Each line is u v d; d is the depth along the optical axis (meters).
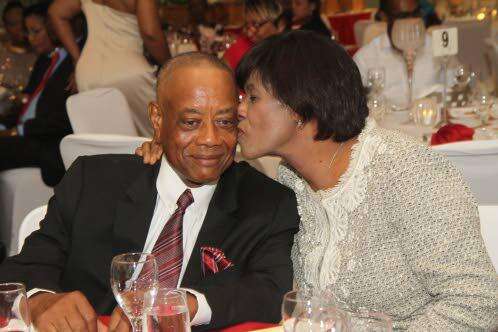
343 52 2.07
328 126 2.05
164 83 2.14
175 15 9.17
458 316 1.89
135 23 5.64
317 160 2.12
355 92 2.06
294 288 2.37
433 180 1.99
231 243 2.25
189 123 2.10
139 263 1.82
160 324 1.57
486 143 3.04
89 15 5.62
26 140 5.30
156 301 1.59
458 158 3.08
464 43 7.99
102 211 2.32
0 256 4.55
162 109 2.15
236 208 2.28
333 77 2.04
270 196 2.30
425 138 3.75
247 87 2.10
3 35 8.81
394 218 2.03
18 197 5.11
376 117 4.21
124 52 5.62
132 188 2.32
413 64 4.84
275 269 2.19
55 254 2.33
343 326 1.56
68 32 5.97
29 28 6.59
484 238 2.36
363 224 2.06
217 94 2.08
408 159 2.02
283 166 2.34
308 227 2.25
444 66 4.57
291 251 2.33
